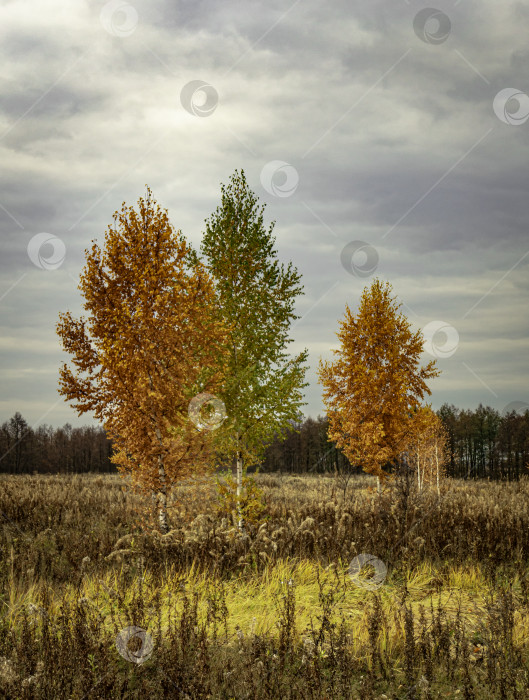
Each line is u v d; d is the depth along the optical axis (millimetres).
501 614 5004
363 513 12289
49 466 73688
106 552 8969
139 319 10414
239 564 8125
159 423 10594
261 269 11617
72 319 10859
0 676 3545
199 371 10680
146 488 10742
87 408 10734
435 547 9141
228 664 4168
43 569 7773
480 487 27859
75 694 3646
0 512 13320
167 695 3650
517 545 9062
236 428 11023
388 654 4727
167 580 7059
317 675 3857
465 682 4137
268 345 11211
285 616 5148
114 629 4902
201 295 10789
